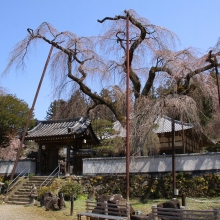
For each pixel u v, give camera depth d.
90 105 21.70
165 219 9.02
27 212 12.67
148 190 15.65
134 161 16.31
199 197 14.48
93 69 19.61
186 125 22.11
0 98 26.47
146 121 14.63
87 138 20.06
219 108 16.45
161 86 15.99
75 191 15.53
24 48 18.62
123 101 19.05
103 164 17.36
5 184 17.47
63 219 11.27
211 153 15.05
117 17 18.45
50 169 19.64
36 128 20.11
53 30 19.11
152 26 18.11
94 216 9.62
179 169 15.49
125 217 9.32
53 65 19.56
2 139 27.50
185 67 15.62
